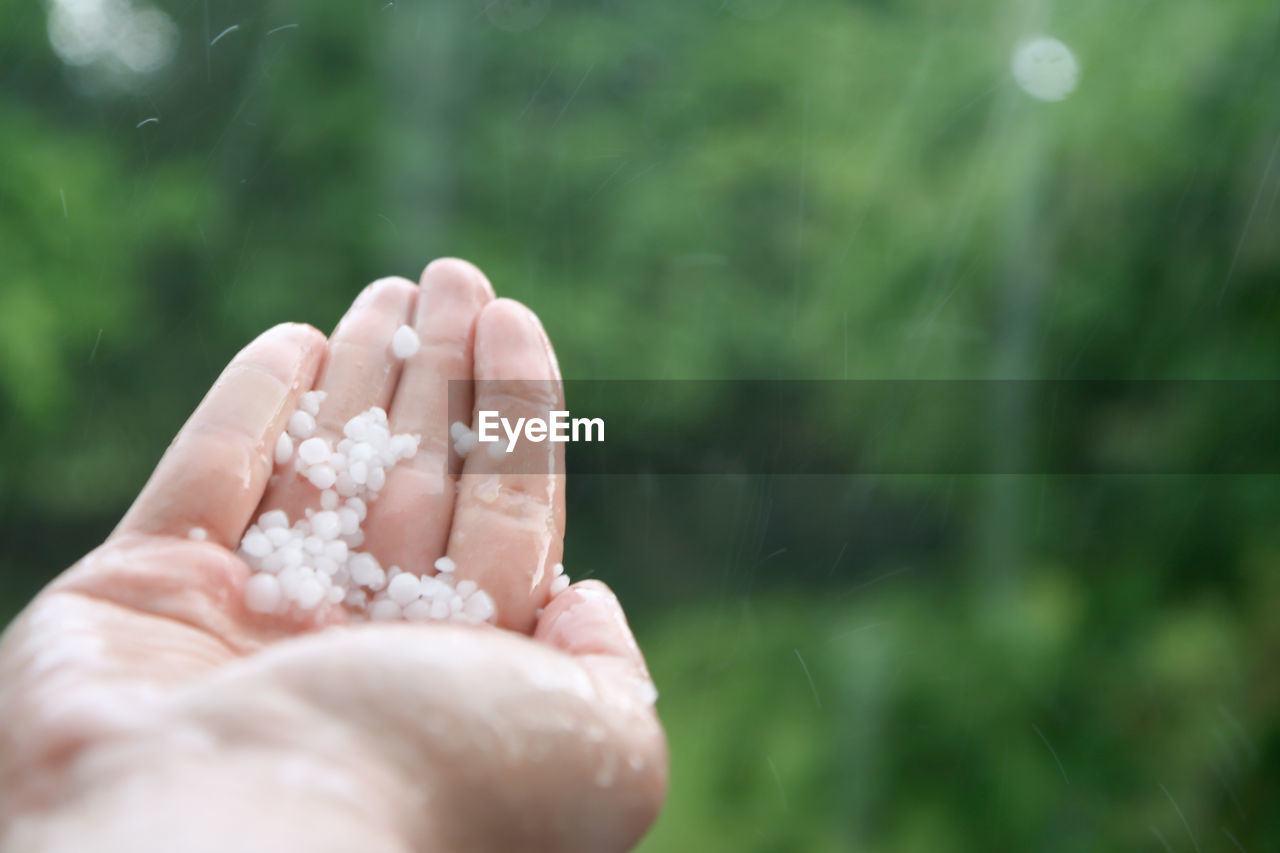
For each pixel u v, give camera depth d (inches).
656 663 36.9
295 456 14.1
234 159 42.2
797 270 41.2
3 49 40.5
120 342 40.6
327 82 43.4
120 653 11.8
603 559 42.4
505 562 13.9
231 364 14.2
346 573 13.8
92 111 42.1
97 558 12.6
